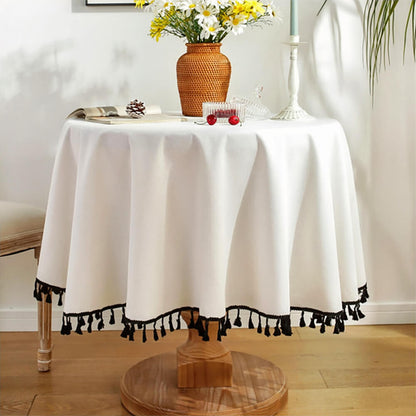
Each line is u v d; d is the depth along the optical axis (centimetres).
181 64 214
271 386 205
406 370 229
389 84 258
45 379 222
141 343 252
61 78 251
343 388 216
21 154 255
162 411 192
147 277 176
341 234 191
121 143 178
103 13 247
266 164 174
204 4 199
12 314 263
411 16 254
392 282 271
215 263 175
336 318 185
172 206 179
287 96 255
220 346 205
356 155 262
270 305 179
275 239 176
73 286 182
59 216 193
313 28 252
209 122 187
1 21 247
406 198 266
